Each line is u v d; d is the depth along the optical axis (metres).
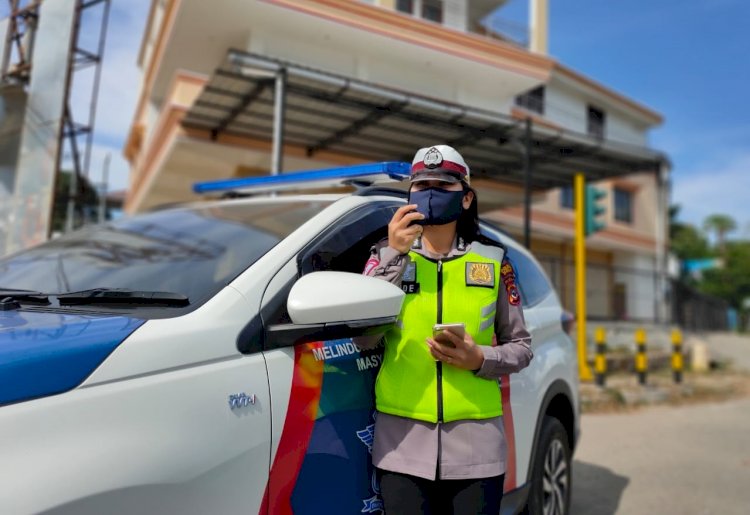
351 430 1.93
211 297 1.81
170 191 14.07
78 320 1.65
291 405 1.77
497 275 1.94
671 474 5.04
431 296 1.88
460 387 1.83
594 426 6.98
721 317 33.25
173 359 1.57
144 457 1.41
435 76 12.27
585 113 21.72
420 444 1.82
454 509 1.86
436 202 1.83
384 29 10.65
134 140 17.27
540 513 2.90
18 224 5.74
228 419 1.60
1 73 5.85
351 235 2.27
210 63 10.98
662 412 8.03
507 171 11.90
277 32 10.05
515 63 12.34
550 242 20.75
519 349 1.94
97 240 3.16
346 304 1.67
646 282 23.31
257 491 1.63
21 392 1.32
